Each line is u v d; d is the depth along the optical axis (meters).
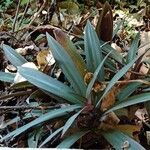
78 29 0.94
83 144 0.70
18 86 0.76
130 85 0.69
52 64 0.84
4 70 0.94
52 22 1.11
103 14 0.87
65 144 0.61
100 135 0.68
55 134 0.64
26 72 0.69
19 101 0.80
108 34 0.88
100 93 0.67
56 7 1.14
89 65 0.72
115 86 0.69
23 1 1.25
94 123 0.68
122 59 0.80
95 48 0.73
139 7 1.34
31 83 0.70
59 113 0.64
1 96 0.79
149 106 0.71
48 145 0.70
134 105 0.73
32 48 0.95
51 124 0.71
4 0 1.33
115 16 1.24
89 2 1.34
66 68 0.70
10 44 1.00
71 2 1.27
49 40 0.72
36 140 0.67
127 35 1.11
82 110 0.64
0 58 0.95
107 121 0.68
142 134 0.75
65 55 0.71
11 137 0.71
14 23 1.06
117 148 0.60
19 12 1.24
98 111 0.67
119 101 0.66
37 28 0.98
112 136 0.64
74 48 0.73
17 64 0.80
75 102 0.66
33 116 0.71
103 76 0.71
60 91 0.67
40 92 0.75
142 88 0.73
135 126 0.68
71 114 0.67
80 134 0.65
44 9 1.17
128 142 0.60
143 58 0.84
